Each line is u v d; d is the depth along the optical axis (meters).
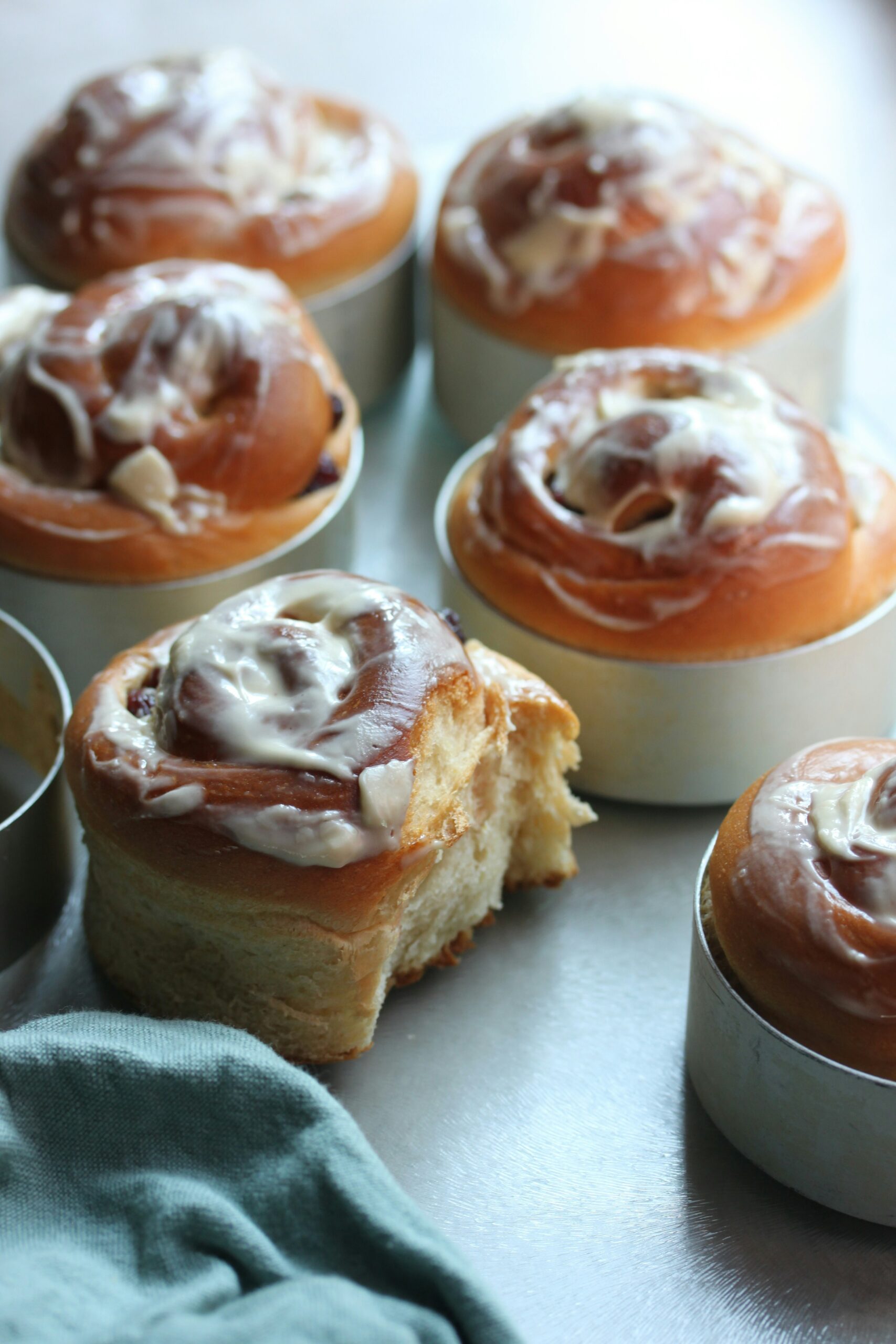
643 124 0.80
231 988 0.68
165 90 0.83
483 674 0.70
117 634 0.74
